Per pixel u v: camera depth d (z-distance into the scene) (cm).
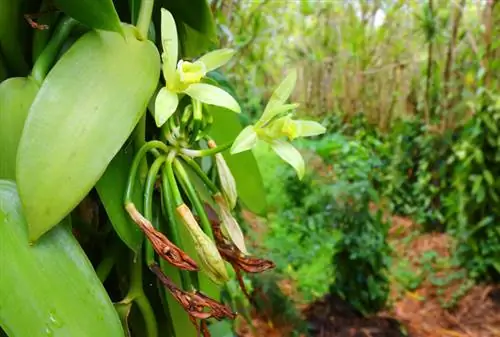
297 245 158
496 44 163
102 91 23
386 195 213
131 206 25
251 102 222
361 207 135
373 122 287
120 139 22
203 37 35
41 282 22
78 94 23
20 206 22
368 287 132
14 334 20
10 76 28
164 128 27
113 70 23
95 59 23
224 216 28
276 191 190
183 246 27
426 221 200
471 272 160
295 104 26
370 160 215
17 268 21
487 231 159
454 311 150
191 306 25
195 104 26
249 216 181
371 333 128
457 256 165
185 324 28
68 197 21
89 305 22
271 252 151
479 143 157
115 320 22
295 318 120
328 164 222
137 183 26
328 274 142
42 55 26
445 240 190
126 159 26
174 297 26
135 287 28
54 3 25
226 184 29
